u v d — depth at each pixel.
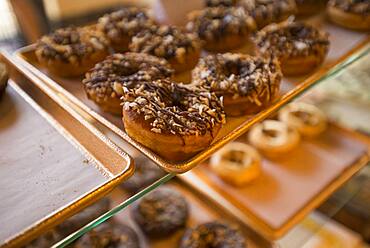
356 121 0.85
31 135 0.50
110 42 0.65
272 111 0.53
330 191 0.71
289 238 0.74
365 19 0.69
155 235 0.64
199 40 0.64
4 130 0.51
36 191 0.44
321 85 0.89
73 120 0.49
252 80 0.52
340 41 0.68
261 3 0.74
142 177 0.49
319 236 0.75
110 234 0.61
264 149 0.75
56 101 0.51
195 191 0.72
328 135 0.81
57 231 0.45
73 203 0.41
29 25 0.79
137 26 0.65
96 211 0.45
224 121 0.48
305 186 0.71
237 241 0.62
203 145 0.46
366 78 0.87
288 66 0.60
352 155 0.77
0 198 0.44
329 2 0.75
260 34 0.63
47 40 0.62
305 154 0.77
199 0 0.71
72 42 0.62
